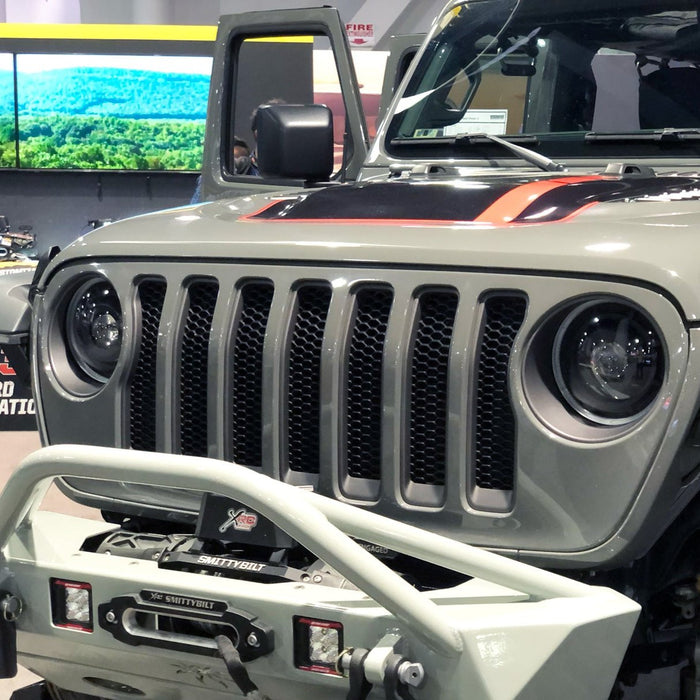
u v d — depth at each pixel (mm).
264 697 1885
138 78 12219
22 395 6727
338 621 1750
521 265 1905
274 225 2227
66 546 2068
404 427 1986
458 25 3281
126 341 2234
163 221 2379
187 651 1893
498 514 1918
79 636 1982
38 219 12828
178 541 2105
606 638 1771
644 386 1819
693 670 2061
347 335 2033
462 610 1771
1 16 14977
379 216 2197
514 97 3084
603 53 3010
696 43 2906
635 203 2158
